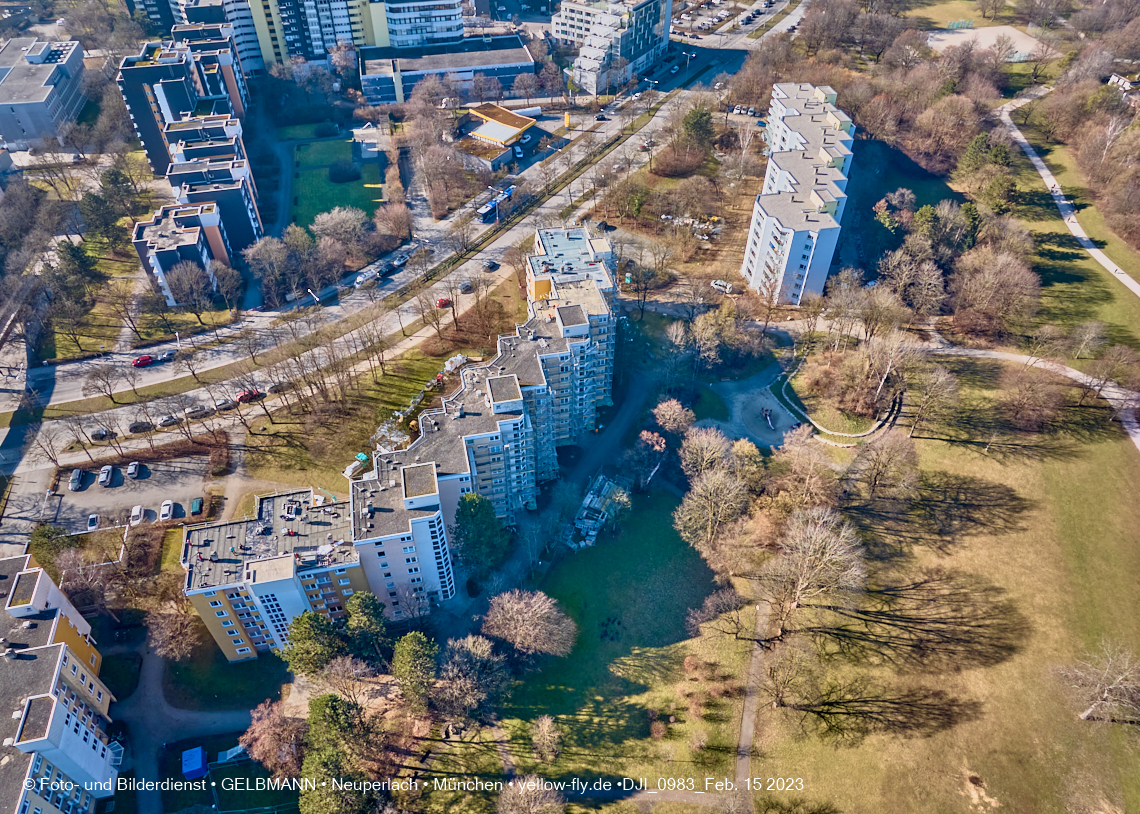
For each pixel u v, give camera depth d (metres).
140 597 198.88
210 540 181.50
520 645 181.12
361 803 156.88
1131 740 173.88
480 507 193.12
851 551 195.62
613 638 196.50
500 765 172.38
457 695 170.50
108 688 183.00
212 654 190.88
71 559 198.38
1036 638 193.75
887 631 195.75
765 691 185.50
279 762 165.75
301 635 168.88
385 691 185.75
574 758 174.00
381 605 180.00
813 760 173.00
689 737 177.38
